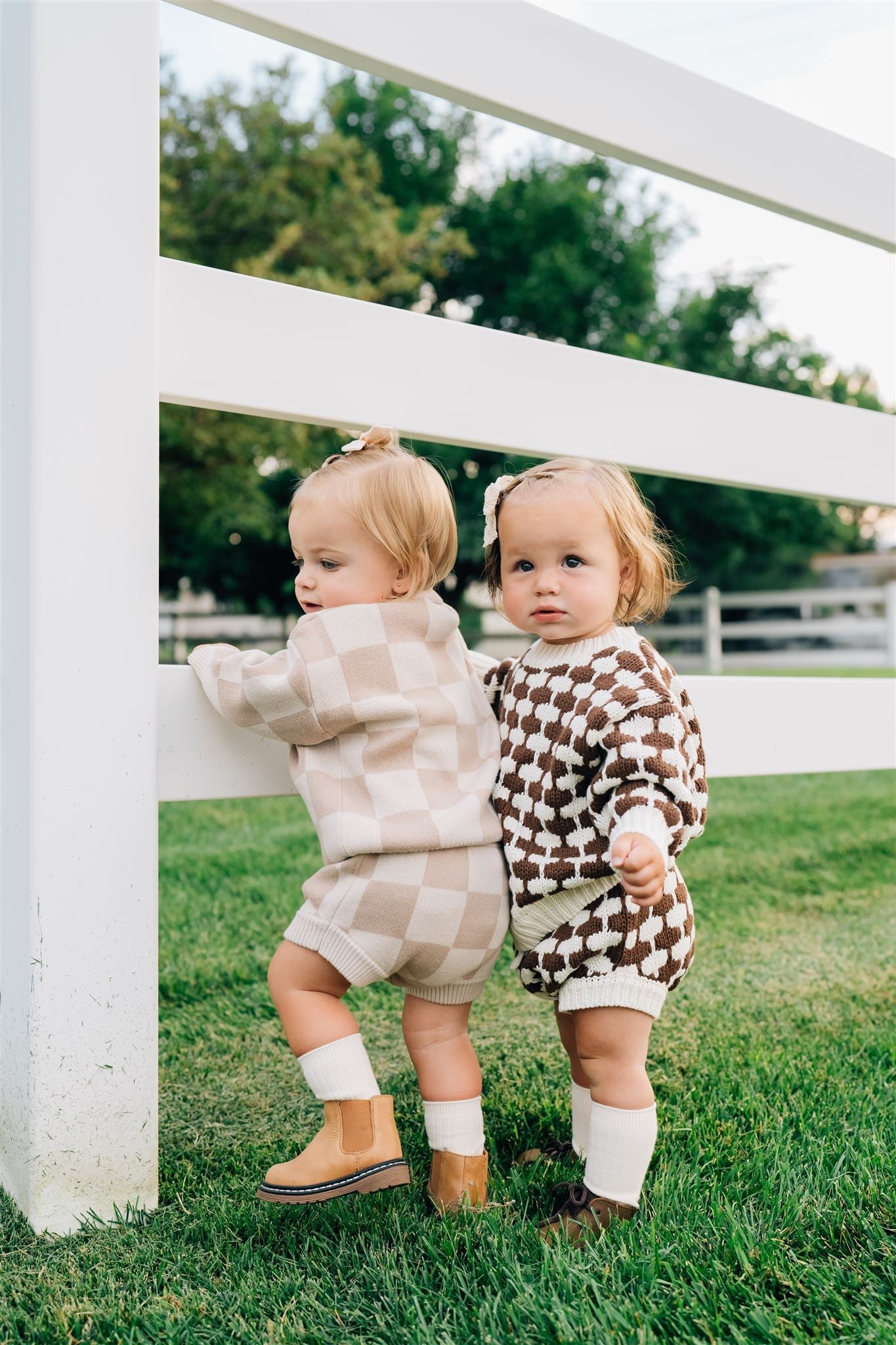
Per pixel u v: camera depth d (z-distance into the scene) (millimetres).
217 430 10148
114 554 1308
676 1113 1560
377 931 1242
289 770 1420
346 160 11281
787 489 2041
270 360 1459
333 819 1278
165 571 14062
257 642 14227
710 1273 1119
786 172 2020
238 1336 1044
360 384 1536
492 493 1437
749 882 3064
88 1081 1283
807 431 2068
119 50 1313
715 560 17125
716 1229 1200
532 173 15789
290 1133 1527
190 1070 1760
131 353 1318
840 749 2037
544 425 1719
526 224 15461
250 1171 1406
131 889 1312
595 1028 1232
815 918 2699
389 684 1322
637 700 1218
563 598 1333
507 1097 1641
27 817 1273
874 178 2168
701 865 3264
